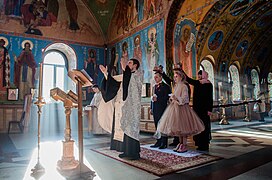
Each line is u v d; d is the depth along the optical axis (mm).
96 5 13430
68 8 13086
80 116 3229
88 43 13633
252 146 5934
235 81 17734
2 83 11141
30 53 11930
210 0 9375
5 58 11289
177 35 9883
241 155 4859
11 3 11555
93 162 4371
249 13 13195
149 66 10430
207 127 5516
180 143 5281
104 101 4859
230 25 13812
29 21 12000
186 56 10266
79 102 3223
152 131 9180
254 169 3775
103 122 5230
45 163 4422
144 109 9852
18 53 11609
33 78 11930
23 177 3523
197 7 9914
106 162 4367
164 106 5871
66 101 3555
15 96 11320
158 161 4336
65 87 13281
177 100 5008
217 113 14984
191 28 10539
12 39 11523
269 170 3707
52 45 12602
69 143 3547
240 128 10664
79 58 13234
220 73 16219
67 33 12992
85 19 13617
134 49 11617
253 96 18719
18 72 11539
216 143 6445
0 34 11250
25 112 10648
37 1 12234
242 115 17047
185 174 3557
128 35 12164
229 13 12195
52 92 3451
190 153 5059
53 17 12641
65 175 3246
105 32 14195
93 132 8719
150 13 10562
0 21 11305
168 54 9531
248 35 15984
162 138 5719
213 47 14727
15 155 5203
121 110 4777
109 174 3590
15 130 11117
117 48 13164
